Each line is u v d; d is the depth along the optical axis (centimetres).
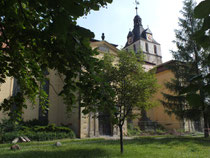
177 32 1919
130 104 960
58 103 2006
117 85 984
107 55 1041
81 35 198
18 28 255
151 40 5622
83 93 331
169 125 2464
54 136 1557
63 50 247
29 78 442
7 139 1353
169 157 791
